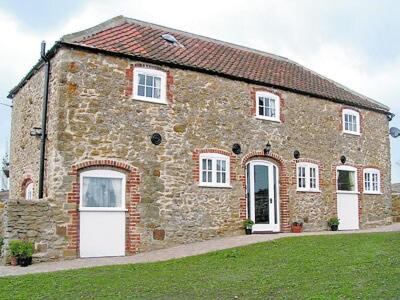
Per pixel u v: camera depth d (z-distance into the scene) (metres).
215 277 8.91
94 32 14.38
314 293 7.27
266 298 7.17
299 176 17.67
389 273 8.42
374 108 20.98
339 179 19.28
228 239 14.22
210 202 14.89
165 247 13.69
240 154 15.91
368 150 20.59
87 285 8.40
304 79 19.72
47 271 10.00
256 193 16.41
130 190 13.30
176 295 7.59
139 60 13.95
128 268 10.13
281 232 16.62
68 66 12.72
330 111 19.14
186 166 14.48
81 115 12.74
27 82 16.06
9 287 8.31
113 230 12.94
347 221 19.14
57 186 12.17
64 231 12.14
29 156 14.98
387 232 14.75
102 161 12.90
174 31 18.30
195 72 15.16
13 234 11.48
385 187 21.23
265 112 17.02
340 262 9.62
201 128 15.01
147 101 13.94
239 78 16.16
